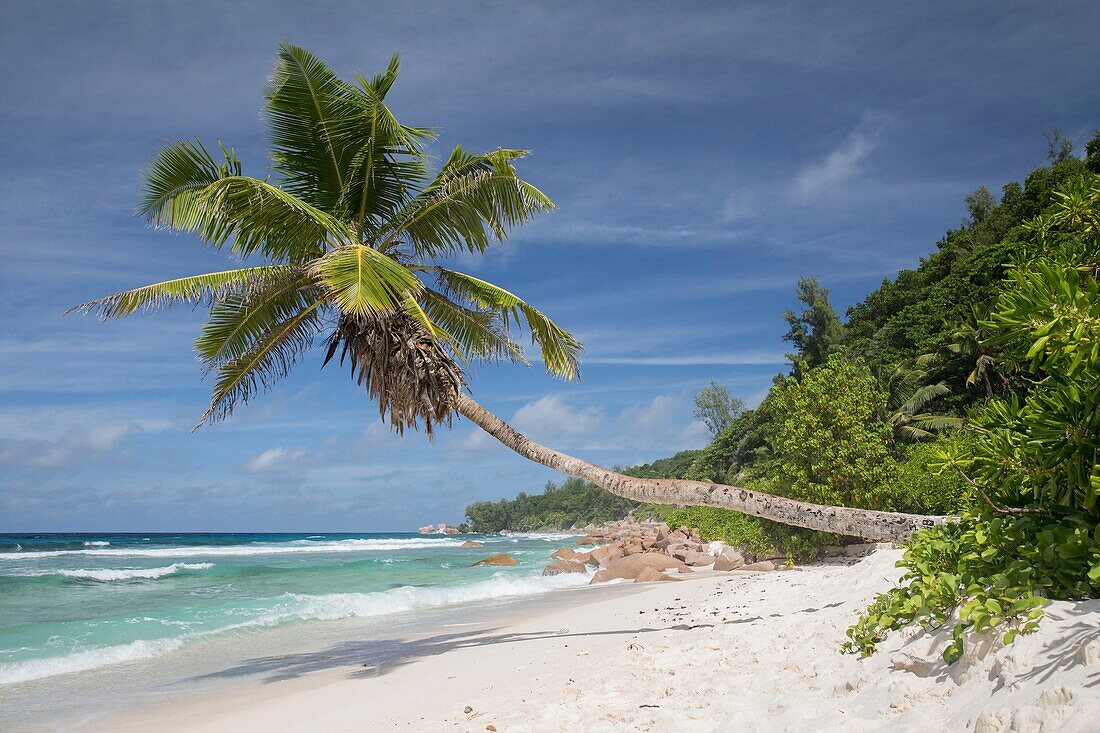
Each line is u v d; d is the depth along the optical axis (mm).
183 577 27344
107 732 6996
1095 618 3180
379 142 12055
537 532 162750
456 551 57219
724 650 6633
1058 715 2641
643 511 91688
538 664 8109
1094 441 3637
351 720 6555
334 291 9562
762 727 4117
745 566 23094
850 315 59719
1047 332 3537
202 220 10938
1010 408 4270
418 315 11047
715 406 76312
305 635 13086
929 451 19672
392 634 12820
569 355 13133
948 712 3314
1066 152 53688
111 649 11492
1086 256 4469
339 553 50844
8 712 7910
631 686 5984
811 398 21484
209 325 12203
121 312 10719
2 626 14398
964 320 31641
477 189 11891
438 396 11180
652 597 15367
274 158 12031
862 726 3553
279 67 11273
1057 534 3920
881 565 8062
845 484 20578
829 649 5328
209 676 9719
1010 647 3352
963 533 4977
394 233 12516
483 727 5418
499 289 12594
